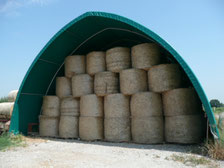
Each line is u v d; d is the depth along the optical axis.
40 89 10.66
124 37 10.01
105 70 8.73
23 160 4.97
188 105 6.73
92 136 8.02
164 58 9.22
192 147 6.21
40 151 6.14
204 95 5.92
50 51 9.45
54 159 5.06
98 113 8.21
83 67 9.43
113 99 7.80
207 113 5.84
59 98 9.70
